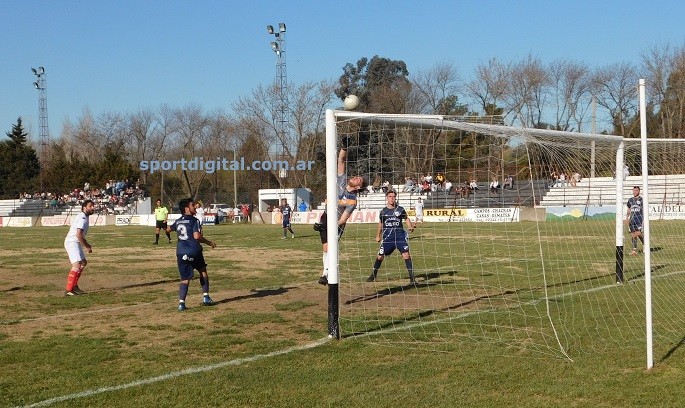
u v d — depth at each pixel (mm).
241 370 7188
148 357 7836
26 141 92750
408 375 6914
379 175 11500
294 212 50344
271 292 12992
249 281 14758
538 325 9328
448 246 22953
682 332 8734
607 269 16047
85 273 16891
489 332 8930
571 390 6277
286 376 6926
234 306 11406
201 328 9539
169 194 71188
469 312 10383
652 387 6316
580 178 18375
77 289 13242
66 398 6250
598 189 19672
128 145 79062
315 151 60406
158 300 12250
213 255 21500
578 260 18203
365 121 9281
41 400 6215
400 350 8016
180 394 6355
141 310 11172
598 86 52250
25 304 11930
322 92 61531
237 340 8656
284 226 30828
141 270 17562
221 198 65062
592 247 21984
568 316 9953
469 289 12945
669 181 16250
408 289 13039
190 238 11164
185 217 11219
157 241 28781
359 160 11414
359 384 6629
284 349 8156
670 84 49719
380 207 15781
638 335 8578
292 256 21031
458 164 11180
